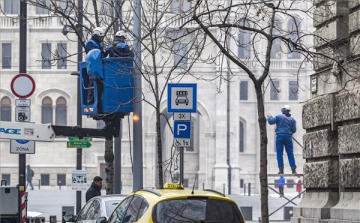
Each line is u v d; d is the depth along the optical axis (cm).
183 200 3234
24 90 5772
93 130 5600
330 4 4700
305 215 4884
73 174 8450
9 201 5509
